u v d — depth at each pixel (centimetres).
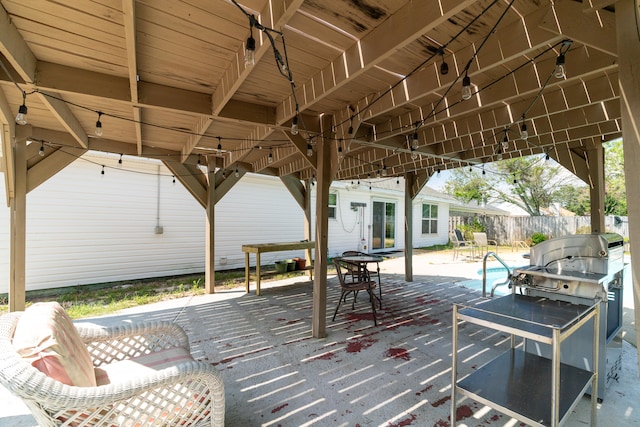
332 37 184
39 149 356
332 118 322
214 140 406
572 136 359
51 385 106
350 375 244
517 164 1442
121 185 608
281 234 841
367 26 173
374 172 604
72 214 558
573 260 229
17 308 327
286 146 429
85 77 222
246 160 560
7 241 501
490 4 154
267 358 274
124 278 611
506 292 532
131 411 127
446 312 419
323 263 327
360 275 448
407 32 156
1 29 161
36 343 117
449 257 988
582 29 148
